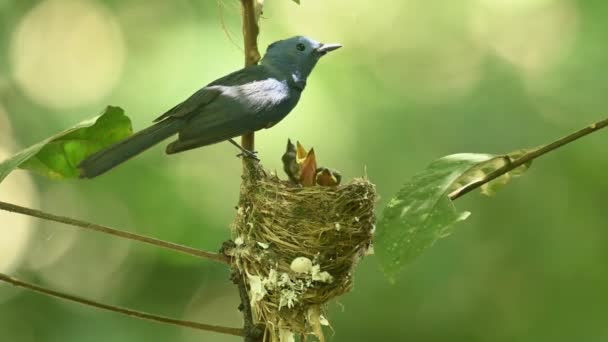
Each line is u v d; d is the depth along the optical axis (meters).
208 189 12.03
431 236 5.19
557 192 12.07
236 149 12.15
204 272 12.89
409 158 11.59
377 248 5.23
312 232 6.53
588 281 11.83
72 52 12.68
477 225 12.09
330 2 12.57
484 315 11.83
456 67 12.68
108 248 13.20
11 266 13.41
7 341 12.87
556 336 11.77
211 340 13.19
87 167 6.31
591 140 12.06
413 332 11.81
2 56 12.58
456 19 12.89
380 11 12.77
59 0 12.90
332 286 6.54
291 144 7.77
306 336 6.43
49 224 13.48
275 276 6.40
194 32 11.88
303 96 11.28
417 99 12.15
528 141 11.90
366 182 6.89
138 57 12.15
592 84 12.29
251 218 6.66
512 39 12.80
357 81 12.00
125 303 12.98
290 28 12.46
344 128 11.45
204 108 6.79
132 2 12.59
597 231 11.95
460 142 11.79
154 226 12.19
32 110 12.50
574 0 12.83
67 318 12.97
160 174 12.04
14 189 13.49
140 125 11.66
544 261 11.92
